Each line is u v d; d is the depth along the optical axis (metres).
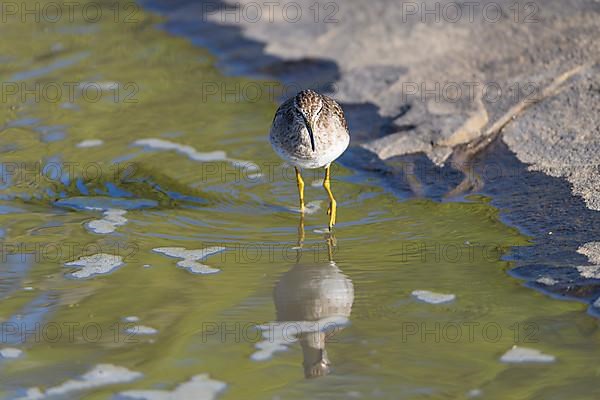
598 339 9.94
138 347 10.15
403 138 15.24
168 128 16.00
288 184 14.32
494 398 9.09
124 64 18.58
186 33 20.09
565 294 10.80
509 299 10.84
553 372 9.45
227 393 9.31
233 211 13.47
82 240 12.55
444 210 13.17
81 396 9.27
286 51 18.88
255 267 11.89
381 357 9.88
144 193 13.95
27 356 9.96
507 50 17.03
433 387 9.31
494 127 15.04
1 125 15.88
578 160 13.73
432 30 18.28
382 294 11.13
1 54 18.78
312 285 11.40
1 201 13.62
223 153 15.20
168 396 9.26
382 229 12.77
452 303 10.86
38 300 11.10
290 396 9.23
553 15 17.58
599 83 15.27
